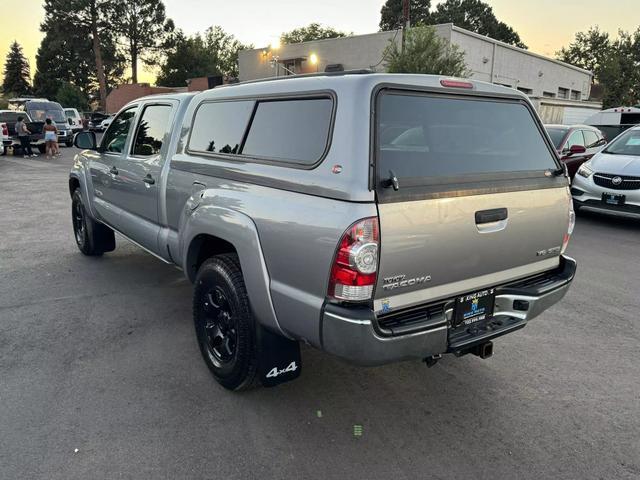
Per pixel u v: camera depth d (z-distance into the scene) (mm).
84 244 5973
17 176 14148
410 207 2320
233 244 2828
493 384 3367
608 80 44125
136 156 4379
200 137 3502
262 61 34656
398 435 2807
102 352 3686
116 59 58250
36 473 2443
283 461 2574
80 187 5664
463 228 2539
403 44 20656
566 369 3586
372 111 2326
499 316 2920
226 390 3213
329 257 2281
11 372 3375
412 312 2494
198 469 2500
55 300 4672
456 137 2752
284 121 2752
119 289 4988
